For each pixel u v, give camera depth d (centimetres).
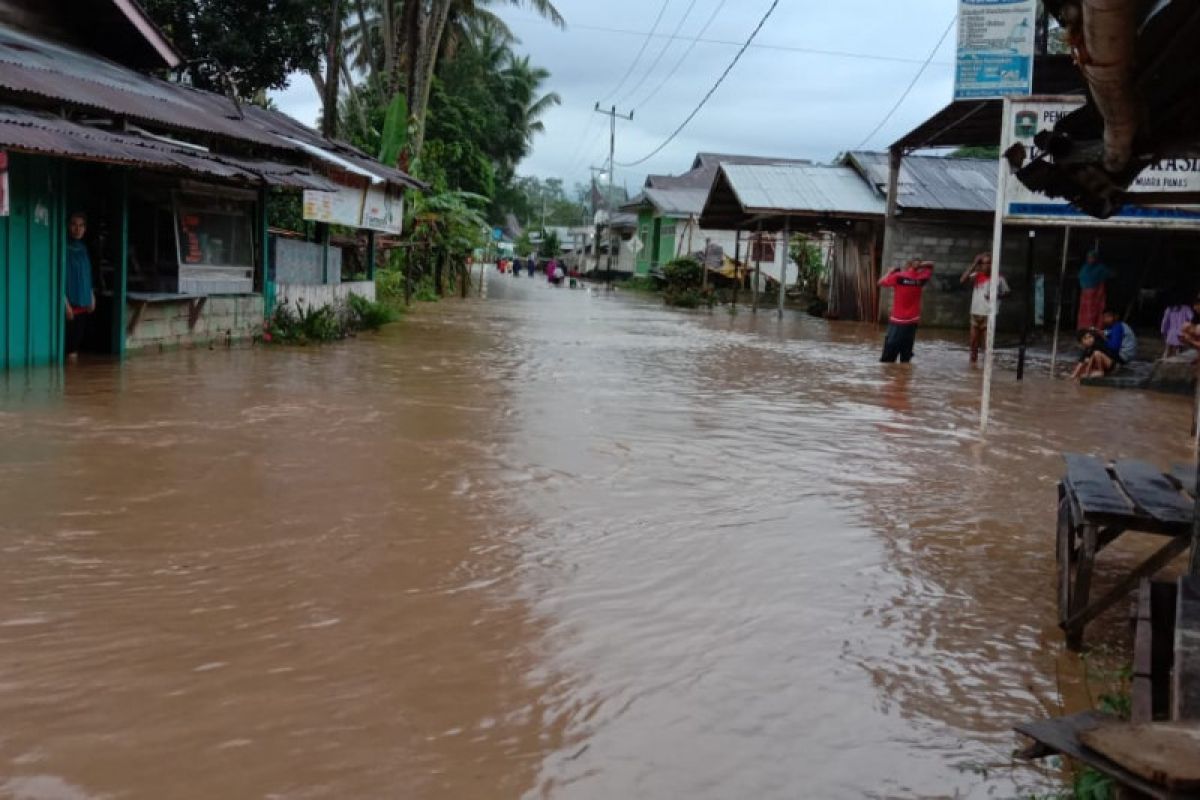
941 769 362
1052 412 1228
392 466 761
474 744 362
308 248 1784
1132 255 2438
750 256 4203
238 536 578
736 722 389
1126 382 1495
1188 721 281
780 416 1097
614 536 618
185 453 767
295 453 786
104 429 837
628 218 6000
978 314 1758
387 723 373
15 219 1083
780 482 780
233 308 1507
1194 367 1450
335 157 1741
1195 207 1025
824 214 2745
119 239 1230
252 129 1490
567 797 331
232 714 373
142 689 388
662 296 4281
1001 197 1038
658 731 379
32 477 680
